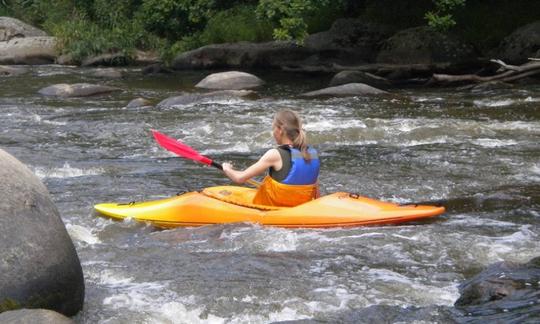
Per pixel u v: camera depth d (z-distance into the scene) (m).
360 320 4.63
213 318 4.69
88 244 6.27
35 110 13.93
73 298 4.54
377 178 8.45
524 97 14.04
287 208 6.63
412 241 6.14
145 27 23.25
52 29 26.11
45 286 4.30
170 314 4.72
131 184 8.41
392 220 6.59
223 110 13.45
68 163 9.48
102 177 8.76
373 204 6.76
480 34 19.06
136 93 16.30
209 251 6.03
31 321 3.75
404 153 9.70
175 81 18.31
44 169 9.02
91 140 11.05
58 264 4.39
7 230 4.25
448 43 18.25
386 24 20.14
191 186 8.31
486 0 19.94
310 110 13.26
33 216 4.39
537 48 17.58
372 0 21.11
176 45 21.77
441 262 5.68
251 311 4.78
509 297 4.71
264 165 6.62
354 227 6.53
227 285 5.23
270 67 19.97
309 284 5.23
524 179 8.30
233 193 7.10
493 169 8.74
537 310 4.48
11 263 4.20
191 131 11.48
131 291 5.12
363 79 16.56
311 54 19.64
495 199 7.52
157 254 5.98
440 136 10.69
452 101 13.93
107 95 16.09
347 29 19.86
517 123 11.50
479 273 5.21
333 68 18.34
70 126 12.13
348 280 5.30
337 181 8.34
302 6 16.78
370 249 5.96
